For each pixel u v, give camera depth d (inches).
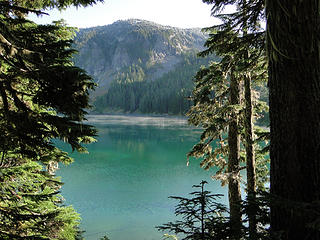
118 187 903.1
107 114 5295.3
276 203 83.2
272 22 97.2
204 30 270.1
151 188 895.7
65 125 109.3
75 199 785.6
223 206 112.7
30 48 128.9
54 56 138.9
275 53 97.8
